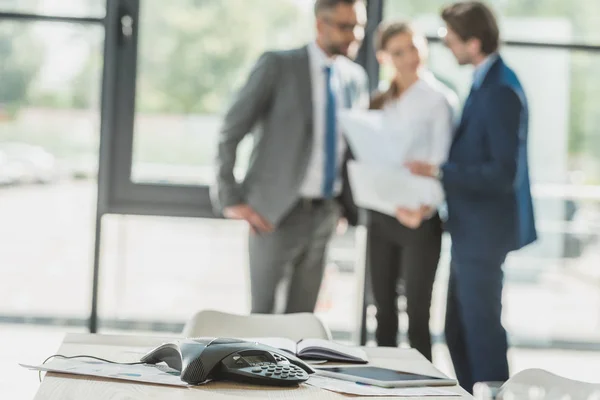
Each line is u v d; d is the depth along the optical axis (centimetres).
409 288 371
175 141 472
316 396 168
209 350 176
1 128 479
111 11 460
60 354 197
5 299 497
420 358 216
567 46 475
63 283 498
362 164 354
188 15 469
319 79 386
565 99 479
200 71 471
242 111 381
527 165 357
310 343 211
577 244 496
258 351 181
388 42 371
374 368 196
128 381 172
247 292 491
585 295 504
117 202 472
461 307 365
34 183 485
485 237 352
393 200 351
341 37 377
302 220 386
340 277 479
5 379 430
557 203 490
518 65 477
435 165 358
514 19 474
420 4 467
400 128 355
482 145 349
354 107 398
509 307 506
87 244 491
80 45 472
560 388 193
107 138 463
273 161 383
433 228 371
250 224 389
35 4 466
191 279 487
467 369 375
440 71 467
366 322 464
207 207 475
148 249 480
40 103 477
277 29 471
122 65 467
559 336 509
